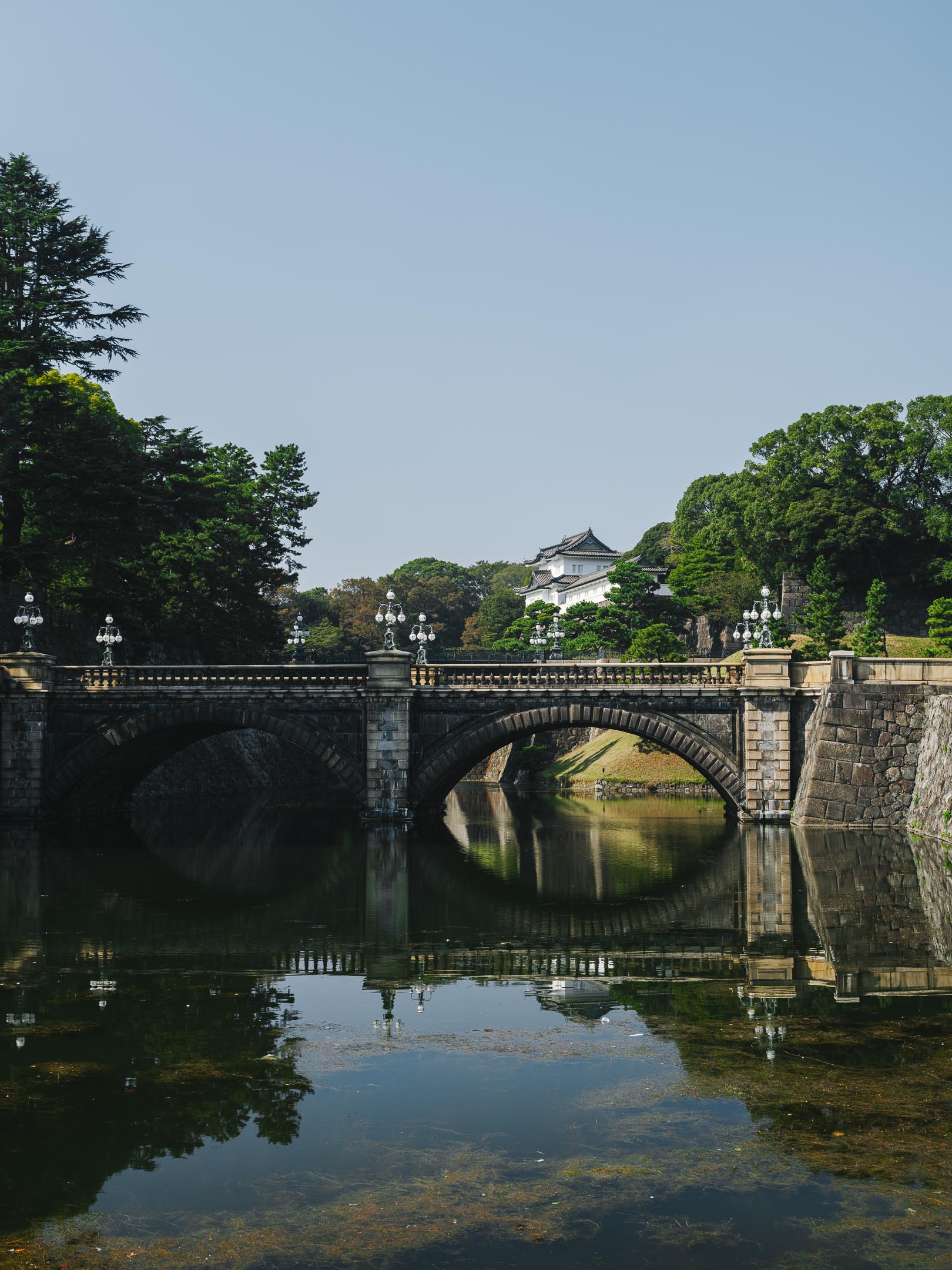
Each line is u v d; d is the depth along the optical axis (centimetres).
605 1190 1231
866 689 4975
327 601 15988
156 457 7000
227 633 8469
